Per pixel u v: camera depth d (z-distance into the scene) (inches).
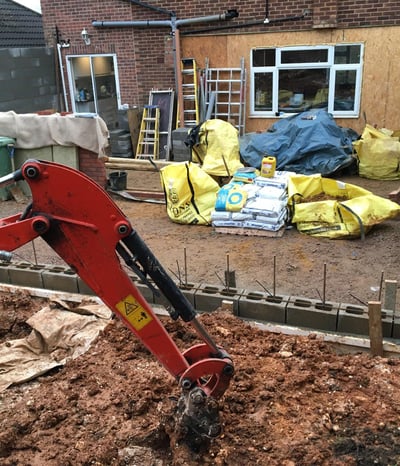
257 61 447.5
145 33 471.5
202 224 285.6
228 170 340.5
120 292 106.3
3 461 122.3
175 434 118.9
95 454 120.6
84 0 479.5
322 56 425.4
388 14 394.9
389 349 156.0
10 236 97.8
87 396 142.2
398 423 125.2
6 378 153.4
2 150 339.0
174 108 477.1
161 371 149.7
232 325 173.0
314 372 146.3
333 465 113.8
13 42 573.9
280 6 422.0
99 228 101.3
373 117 426.9
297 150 369.4
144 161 341.1
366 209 251.9
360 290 201.5
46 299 202.7
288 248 247.0
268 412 130.0
